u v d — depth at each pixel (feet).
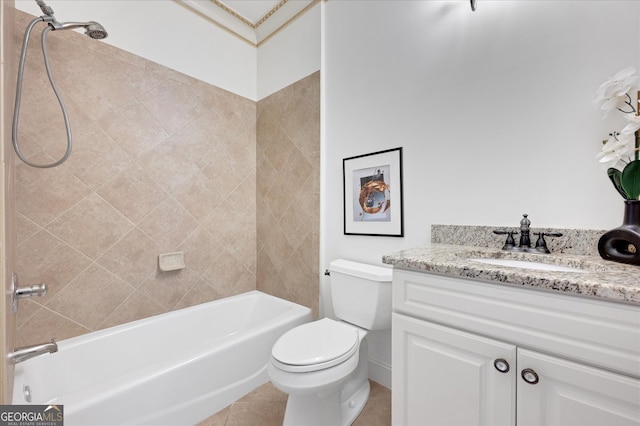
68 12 4.74
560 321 2.23
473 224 4.13
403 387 3.17
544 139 3.55
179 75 6.20
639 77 2.93
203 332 6.14
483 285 2.61
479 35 4.09
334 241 6.06
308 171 6.45
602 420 2.05
